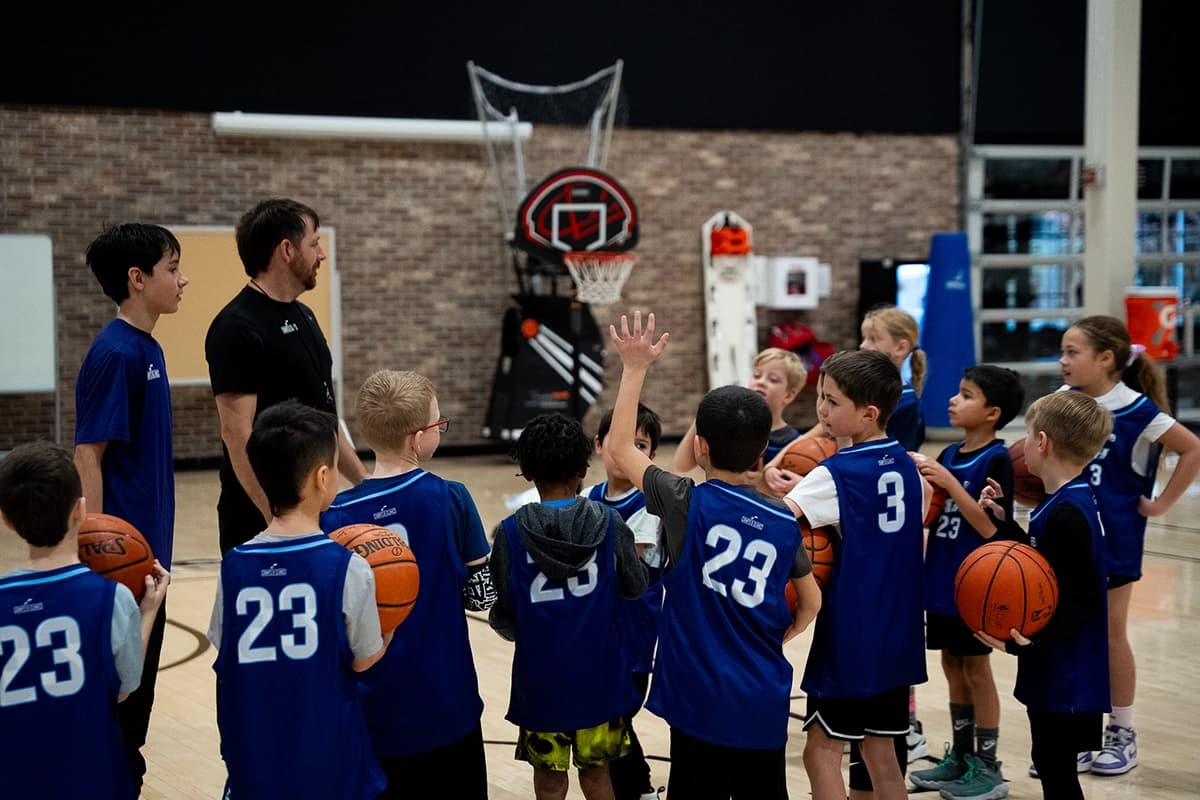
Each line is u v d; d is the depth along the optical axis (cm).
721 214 1561
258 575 300
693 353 1577
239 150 1376
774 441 502
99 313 1332
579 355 1412
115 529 325
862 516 374
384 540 322
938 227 1662
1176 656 655
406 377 356
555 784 373
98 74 1317
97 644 288
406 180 1441
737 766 339
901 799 384
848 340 1638
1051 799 389
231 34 1361
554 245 1384
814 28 1591
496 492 1195
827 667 376
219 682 306
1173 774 486
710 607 340
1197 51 1700
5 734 281
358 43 1409
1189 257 1727
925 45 1634
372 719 338
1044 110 1677
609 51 1512
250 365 398
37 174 1305
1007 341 1702
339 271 1423
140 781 394
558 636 360
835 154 1614
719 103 1561
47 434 1309
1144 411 499
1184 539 971
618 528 367
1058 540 387
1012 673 620
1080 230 1708
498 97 1473
